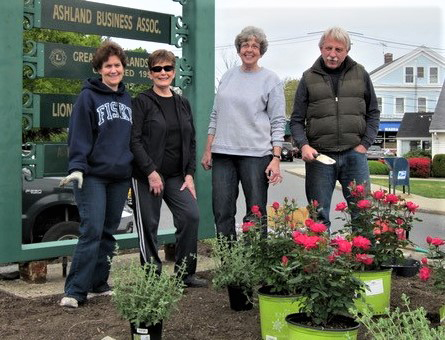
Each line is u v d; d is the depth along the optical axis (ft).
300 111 17.38
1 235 16.42
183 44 21.11
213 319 13.24
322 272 10.29
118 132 14.46
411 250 20.83
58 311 14.08
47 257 17.39
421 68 205.46
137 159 14.94
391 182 64.59
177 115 15.65
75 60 18.02
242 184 16.79
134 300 11.11
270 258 12.27
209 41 21.21
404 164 63.52
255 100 16.55
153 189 15.10
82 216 14.33
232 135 16.60
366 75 17.24
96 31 18.58
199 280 16.28
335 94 16.93
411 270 17.33
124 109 14.70
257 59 16.74
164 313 11.18
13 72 16.55
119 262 17.90
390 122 206.69
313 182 17.11
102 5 18.70
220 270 13.85
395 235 14.30
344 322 10.46
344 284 10.32
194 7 20.83
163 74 15.31
